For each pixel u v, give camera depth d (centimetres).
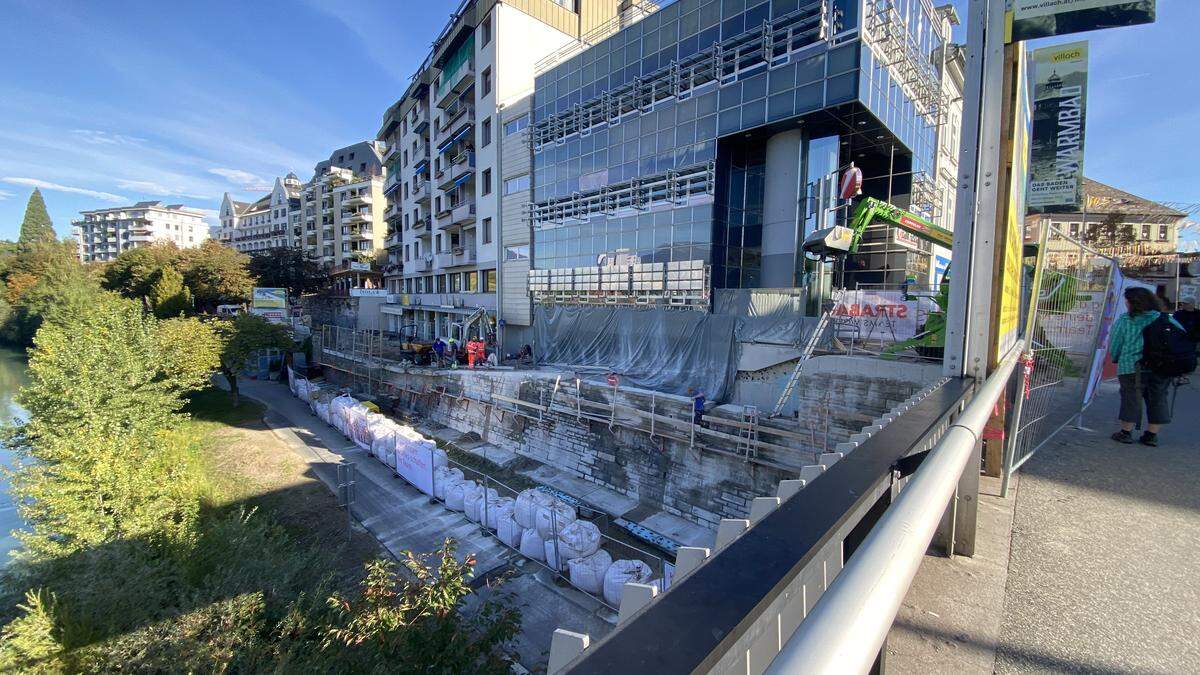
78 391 1290
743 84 1705
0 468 1195
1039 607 196
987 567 227
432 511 1434
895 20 1579
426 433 2142
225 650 671
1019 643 174
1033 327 377
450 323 3150
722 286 1847
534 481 1623
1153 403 422
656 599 70
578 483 1591
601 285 2241
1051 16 255
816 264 1362
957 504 237
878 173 2000
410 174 4609
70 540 1038
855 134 1727
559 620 959
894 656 168
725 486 1257
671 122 1942
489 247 3081
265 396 2981
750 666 84
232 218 11244
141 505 1145
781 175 1762
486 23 3022
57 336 1720
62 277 4866
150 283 4828
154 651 687
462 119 3338
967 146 269
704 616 63
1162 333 409
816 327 1293
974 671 161
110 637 719
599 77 2259
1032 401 380
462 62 3328
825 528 91
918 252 1892
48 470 1165
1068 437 456
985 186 265
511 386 1988
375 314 4541
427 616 665
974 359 273
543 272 2609
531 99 2673
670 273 1917
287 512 1440
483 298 3153
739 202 1886
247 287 5153
